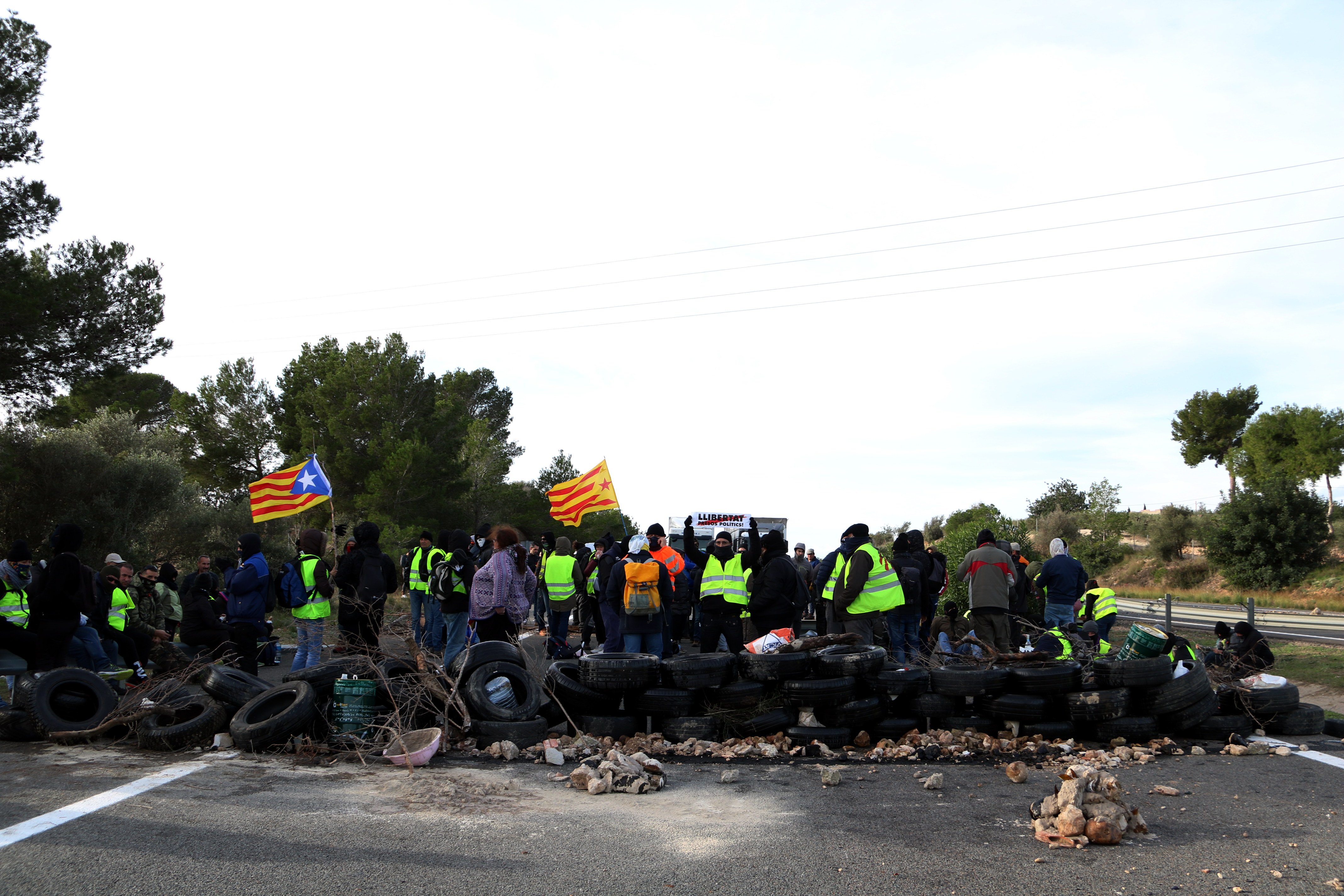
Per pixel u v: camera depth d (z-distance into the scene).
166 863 4.39
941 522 55.69
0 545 23.86
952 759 7.53
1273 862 4.78
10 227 20.42
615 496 19.41
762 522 26.50
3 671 9.30
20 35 20.70
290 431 38.94
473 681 7.96
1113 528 53.22
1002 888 4.34
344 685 7.48
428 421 40.22
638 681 8.03
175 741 7.25
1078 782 5.37
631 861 4.64
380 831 5.06
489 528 14.77
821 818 5.55
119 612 11.30
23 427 24.61
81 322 21.36
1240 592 40.75
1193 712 8.27
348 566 10.91
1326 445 50.66
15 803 5.41
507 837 5.02
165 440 32.53
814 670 8.24
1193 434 67.94
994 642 12.30
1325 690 12.23
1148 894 4.28
